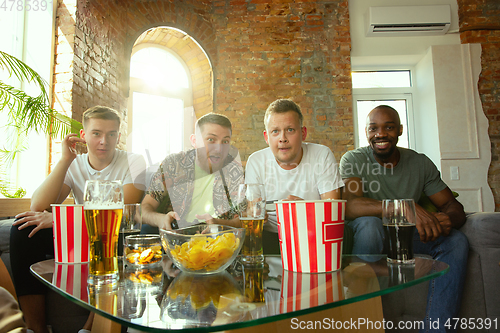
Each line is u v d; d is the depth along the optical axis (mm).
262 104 3594
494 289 1160
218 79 3598
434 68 3479
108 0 2895
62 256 830
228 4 3684
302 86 3631
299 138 1527
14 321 460
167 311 414
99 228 600
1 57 2096
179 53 3773
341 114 3613
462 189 3342
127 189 1567
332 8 3711
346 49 3664
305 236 644
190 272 655
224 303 442
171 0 3428
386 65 3855
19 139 2297
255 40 3662
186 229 790
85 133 1579
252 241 777
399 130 1681
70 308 1113
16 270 1035
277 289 514
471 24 3533
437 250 1212
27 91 2482
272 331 579
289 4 3719
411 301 1127
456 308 1102
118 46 3027
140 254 743
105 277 601
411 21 3531
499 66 3475
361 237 1163
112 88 2943
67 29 2514
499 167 3352
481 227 1188
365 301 723
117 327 734
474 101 3424
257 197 779
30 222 1042
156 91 3568
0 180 2188
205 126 1447
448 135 3404
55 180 1379
